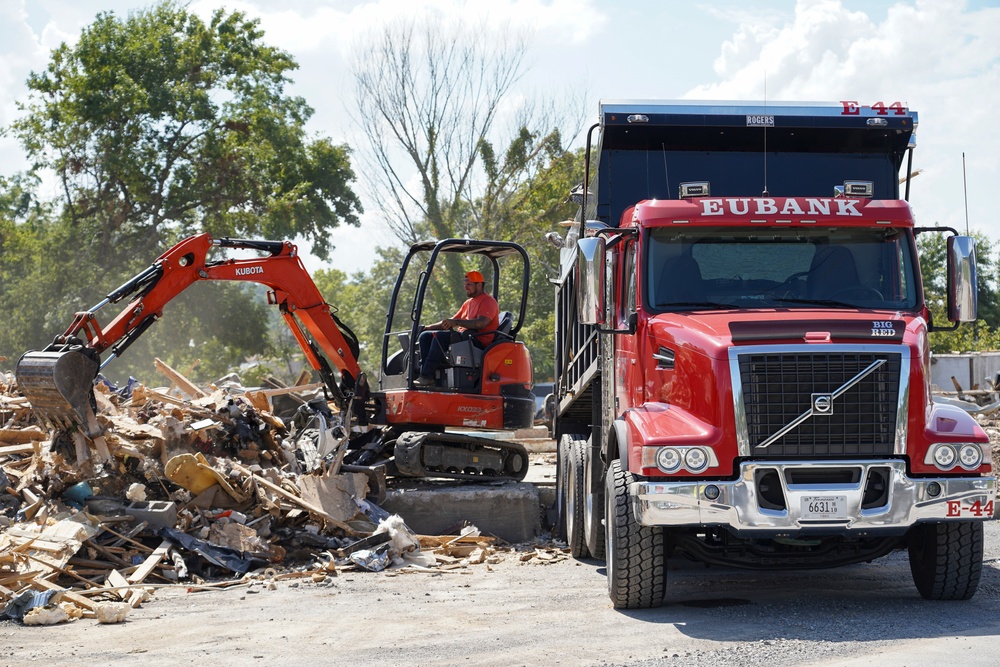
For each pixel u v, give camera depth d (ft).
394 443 45.70
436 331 45.16
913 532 27.50
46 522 33.01
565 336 41.19
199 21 148.05
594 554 33.96
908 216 28.09
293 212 140.97
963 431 24.93
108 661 22.07
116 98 135.95
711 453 24.56
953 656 20.07
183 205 143.43
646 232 28.35
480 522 42.14
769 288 27.91
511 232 148.56
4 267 147.23
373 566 35.09
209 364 163.22
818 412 24.54
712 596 28.78
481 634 24.20
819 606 26.48
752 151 34.94
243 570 34.14
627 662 20.85
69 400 35.76
